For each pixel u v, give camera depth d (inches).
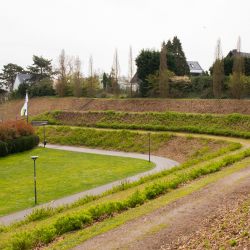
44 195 696.4
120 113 1759.4
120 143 1371.8
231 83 1593.3
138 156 1174.3
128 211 418.0
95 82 2600.9
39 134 1701.5
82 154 1256.2
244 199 378.3
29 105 2541.8
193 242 278.8
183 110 1624.0
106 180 819.4
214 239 274.1
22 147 1331.2
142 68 2069.4
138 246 289.3
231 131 1211.9
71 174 904.3
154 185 524.7
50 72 3412.9
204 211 362.3
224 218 323.3
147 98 1963.6
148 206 425.4
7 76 4008.4
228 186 462.6
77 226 378.0
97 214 418.3
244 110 1402.6
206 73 2327.8
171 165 992.9
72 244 312.5
